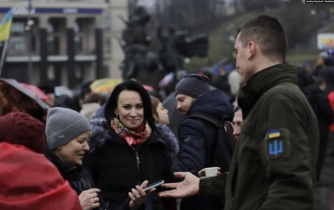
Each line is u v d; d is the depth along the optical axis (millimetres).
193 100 6414
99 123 5379
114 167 5297
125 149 5320
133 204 4957
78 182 4773
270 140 3533
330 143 17547
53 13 67188
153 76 27188
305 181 3436
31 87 8945
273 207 3449
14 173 3646
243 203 3717
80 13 68688
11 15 8711
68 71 68812
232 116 6059
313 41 66000
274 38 3785
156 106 6293
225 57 77500
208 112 5996
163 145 5426
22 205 3596
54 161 4707
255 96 3754
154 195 5371
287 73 3740
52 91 9625
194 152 5801
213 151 5930
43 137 3873
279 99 3588
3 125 3783
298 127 3537
